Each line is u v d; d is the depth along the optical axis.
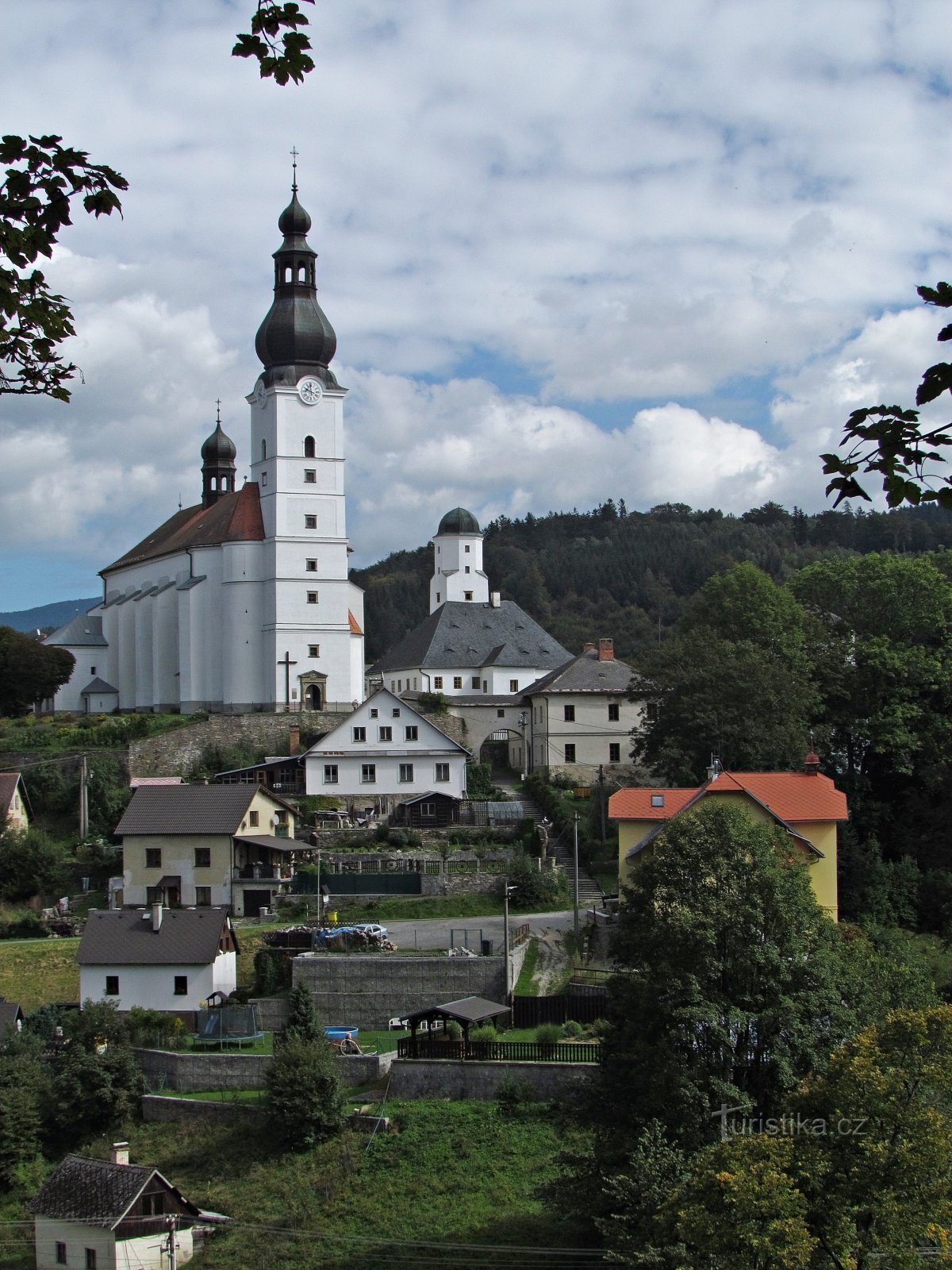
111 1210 55.66
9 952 86.06
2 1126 63.97
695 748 89.38
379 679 159.25
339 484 133.25
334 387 133.38
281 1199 58.22
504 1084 62.19
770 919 46.59
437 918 89.00
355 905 91.00
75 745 121.31
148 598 146.88
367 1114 62.16
